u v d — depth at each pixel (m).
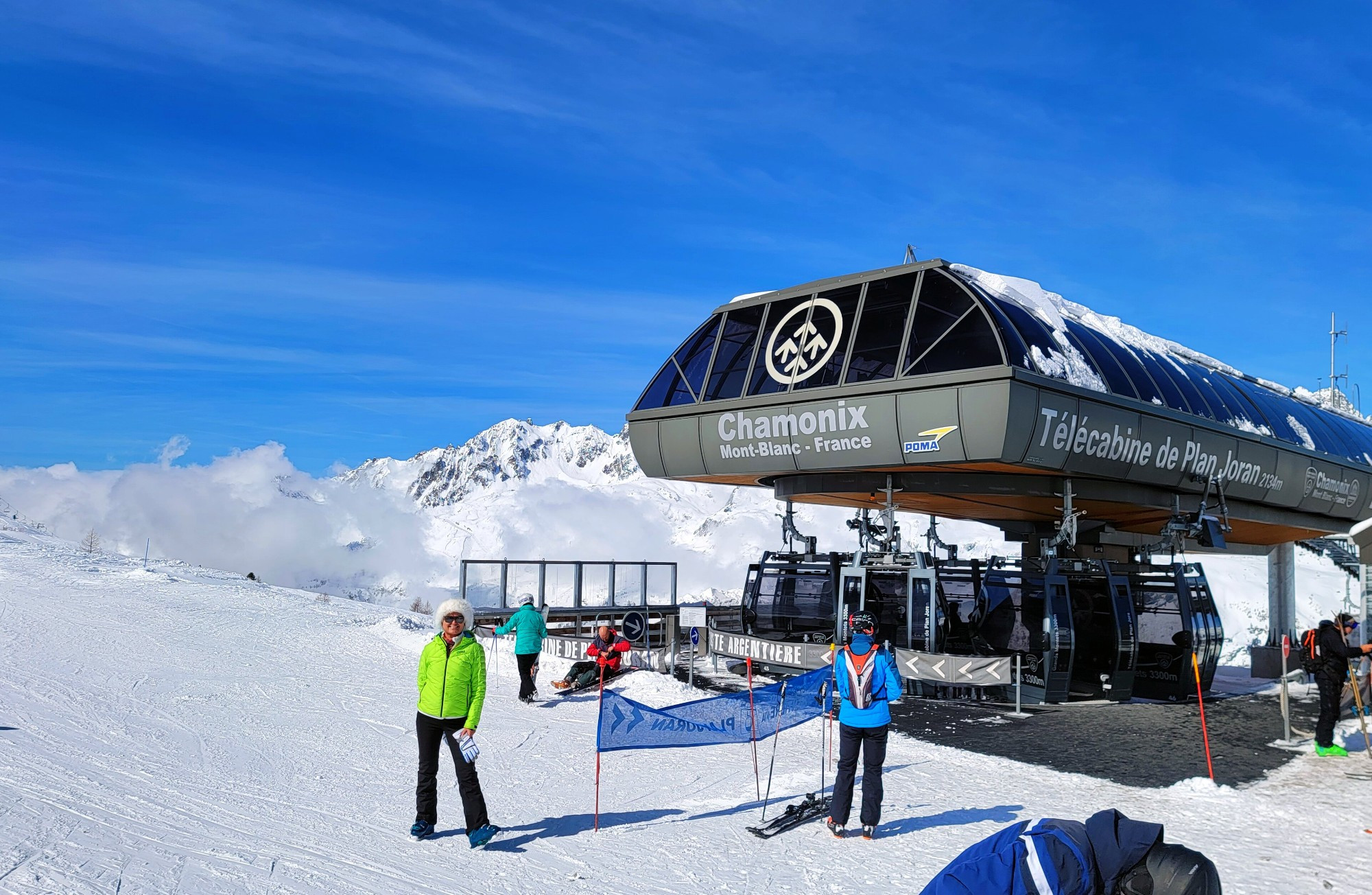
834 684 6.89
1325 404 29.98
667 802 7.67
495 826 6.30
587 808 7.43
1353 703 14.49
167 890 4.94
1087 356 16.67
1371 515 26.73
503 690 14.17
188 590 25.31
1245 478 20.58
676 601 24.89
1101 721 12.97
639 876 5.65
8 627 16.56
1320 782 9.15
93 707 10.50
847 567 16.33
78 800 6.69
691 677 15.28
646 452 19.30
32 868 5.09
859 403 15.56
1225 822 7.26
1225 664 30.70
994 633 15.70
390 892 5.18
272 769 8.32
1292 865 6.08
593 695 13.62
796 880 5.66
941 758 9.94
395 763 8.85
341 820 6.75
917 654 14.20
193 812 6.66
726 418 17.62
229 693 12.20
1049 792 8.30
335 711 11.47
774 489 20.47
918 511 22.33
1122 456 16.69
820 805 7.41
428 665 6.34
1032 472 16.31
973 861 3.05
